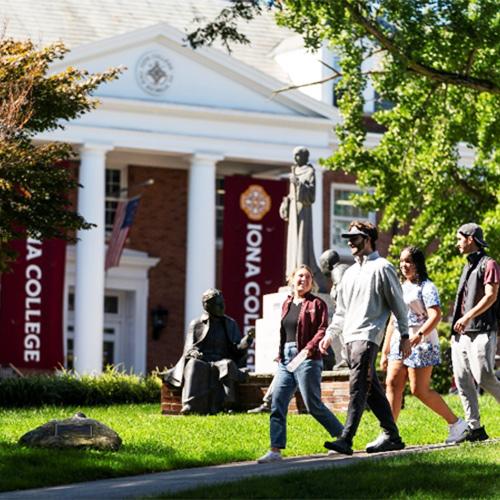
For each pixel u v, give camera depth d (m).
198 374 24.22
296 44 56.47
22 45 30.58
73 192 53.50
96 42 50.16
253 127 53.72
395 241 38.47
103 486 15.15
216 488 14.12
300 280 16.97
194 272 52.28
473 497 13.83
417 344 17.52
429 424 21.30
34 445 17.31
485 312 17.75
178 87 52.38
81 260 50.03
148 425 21.20
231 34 29.08
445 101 31.78
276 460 17.03
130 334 54.72
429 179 35.53
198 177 52.81
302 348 16.92
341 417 23.38
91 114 51.03
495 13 27.58
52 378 30.70
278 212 49.72
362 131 31.25
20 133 29.77
